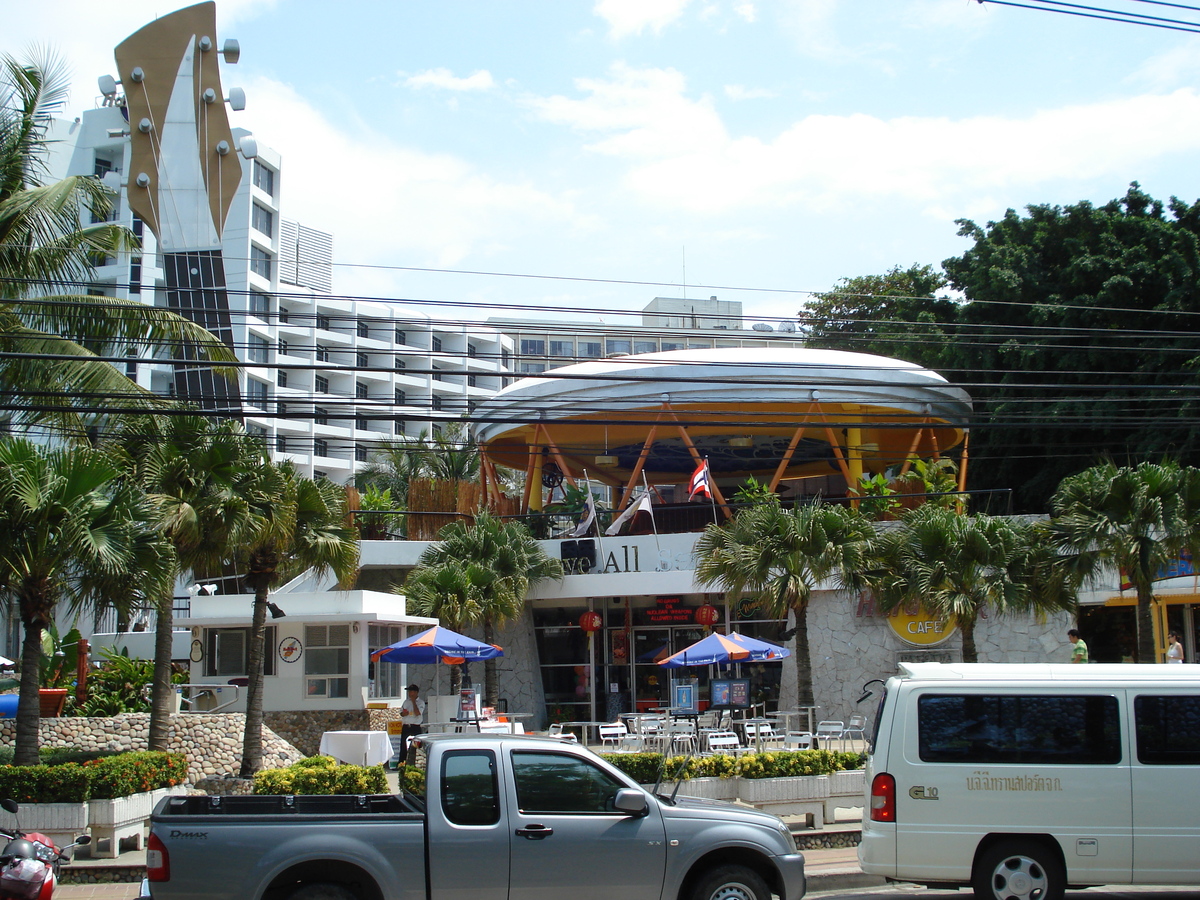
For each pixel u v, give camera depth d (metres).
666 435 44.28
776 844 10.17
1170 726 10.97
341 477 88.12
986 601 25.25
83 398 21.27
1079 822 10.77
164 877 9.14
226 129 52.97
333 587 37.47
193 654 30.16
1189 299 42.75
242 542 20.78
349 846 9.36
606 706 35.66
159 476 20.55
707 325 107.25
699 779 16.39
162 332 22.20
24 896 10.98
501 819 9.66
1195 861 10.66
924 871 10.84
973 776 10.93
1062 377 45.78
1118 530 22.70
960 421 42.00
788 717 26.28
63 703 25.41
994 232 48.97
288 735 28.70
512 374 19.41
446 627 32.84
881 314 57.38
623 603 36.31
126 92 52.84
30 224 21.84
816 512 26.73
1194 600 27.95
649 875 9.77
